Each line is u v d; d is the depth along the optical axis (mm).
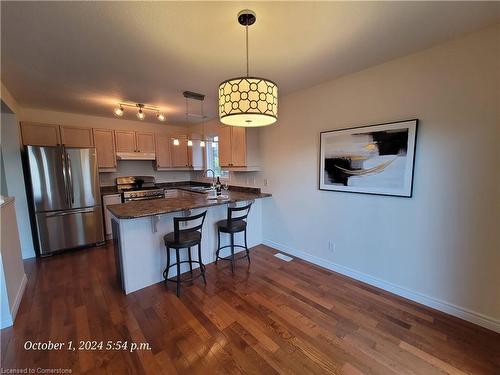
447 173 1987
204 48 1962
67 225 3645
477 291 1923
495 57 1710
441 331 1876
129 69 2357
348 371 1532
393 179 2289
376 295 2395
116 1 1384
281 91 3127
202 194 3885
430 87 2020
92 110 4051
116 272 2930
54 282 2709
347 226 2748
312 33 1760
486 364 1576
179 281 2430
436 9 1498
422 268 2209
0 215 2000
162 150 5188
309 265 3121
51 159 3479
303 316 2084
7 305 1956
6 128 3279
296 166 3238
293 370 1545
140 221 2564
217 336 1849
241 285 2625
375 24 1659
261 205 3859
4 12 1458
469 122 1851
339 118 2691
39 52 1987
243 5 1438
